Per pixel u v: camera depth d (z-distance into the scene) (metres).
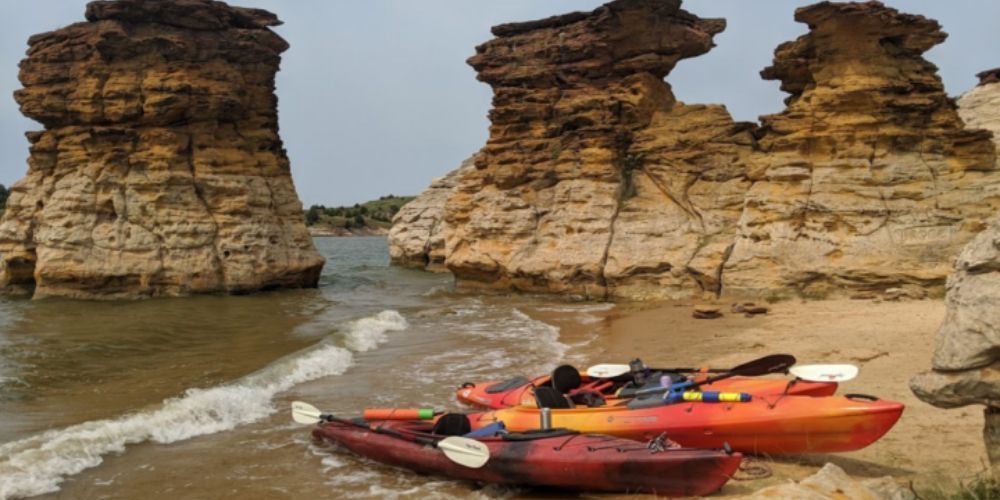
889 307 18.75
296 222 35.00
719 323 18.19
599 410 8.62
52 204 29.56
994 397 5.53
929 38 22.92
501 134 30.14
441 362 14.91
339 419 9.55
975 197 21.30
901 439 8.19
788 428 7.62
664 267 24.69
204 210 30.98
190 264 30.12
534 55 30.11
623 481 7.19
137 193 29.81
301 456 9.14
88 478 8.30
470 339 17.81
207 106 31.08
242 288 31.30
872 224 21.59
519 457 7.59
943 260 20.52
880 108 22.38
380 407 11.37
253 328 20.81
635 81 27.91
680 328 17.86
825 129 22.80
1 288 30.30
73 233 29.08
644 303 23.92
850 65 22.80
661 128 27.33
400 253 53.91
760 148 25.33
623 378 10.11
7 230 30.47
